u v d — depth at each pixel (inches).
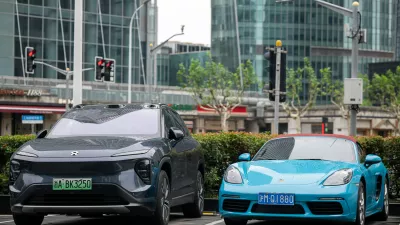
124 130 427.5
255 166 420.5
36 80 2689.5
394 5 4717.0
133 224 455.8
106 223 460.4
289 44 4242.1
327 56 4392.2
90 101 2738.7
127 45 3041.3
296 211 390.9
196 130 3262.8
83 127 430.0
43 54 2773.1
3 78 2613.2
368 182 434.6
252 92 3587.6
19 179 379.6
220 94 3329.2
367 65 4601.4
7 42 2682.1
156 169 386.6
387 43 4680.1
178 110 3110.2
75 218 501.7
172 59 4985.2
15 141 588.1
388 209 543.5
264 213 394.0
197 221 473.7
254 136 627.5
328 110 3447.3
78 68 754.8
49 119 2571.4
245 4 4146.2
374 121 3476.9
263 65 4148.6
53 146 389.1
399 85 3435.0
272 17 4192.9
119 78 3016.7
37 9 2760.8
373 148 630.5
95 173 374.0
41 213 379.2
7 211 556.4
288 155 442.3
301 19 4284.0
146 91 2989.7
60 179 373.7
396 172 616.4
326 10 4370.1
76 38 754.8
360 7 4566.9
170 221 473.1
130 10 3051.2
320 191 389.4
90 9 2928.2
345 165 417.7
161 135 427.8
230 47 4092.0
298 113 3221.0
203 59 4717.0
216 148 613.6
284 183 395.2
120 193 373.1
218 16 4146.2
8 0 2684.5
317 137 459.2
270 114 3627.0
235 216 402.3
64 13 2832.2
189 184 465.1
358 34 888.9
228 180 411.2
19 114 2513.5
